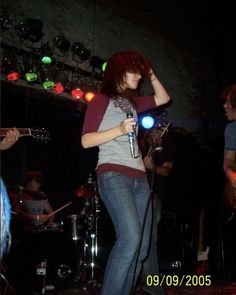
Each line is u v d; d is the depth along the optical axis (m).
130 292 1.98
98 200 4.41
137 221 1.87
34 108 5.46
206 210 5.76
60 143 5.89
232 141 2.66
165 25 7.62
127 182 1.95
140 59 2.17
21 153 5.58
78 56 5.84
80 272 4.02
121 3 6.86
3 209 1.14
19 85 5.16
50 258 3.57
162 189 3.32
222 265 5.09
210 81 8.21
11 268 3.34
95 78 5.96
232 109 2.85
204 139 7.27
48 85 5.12
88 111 2.03
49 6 5.76
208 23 8.62
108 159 1.97
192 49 8.05
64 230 4.05
